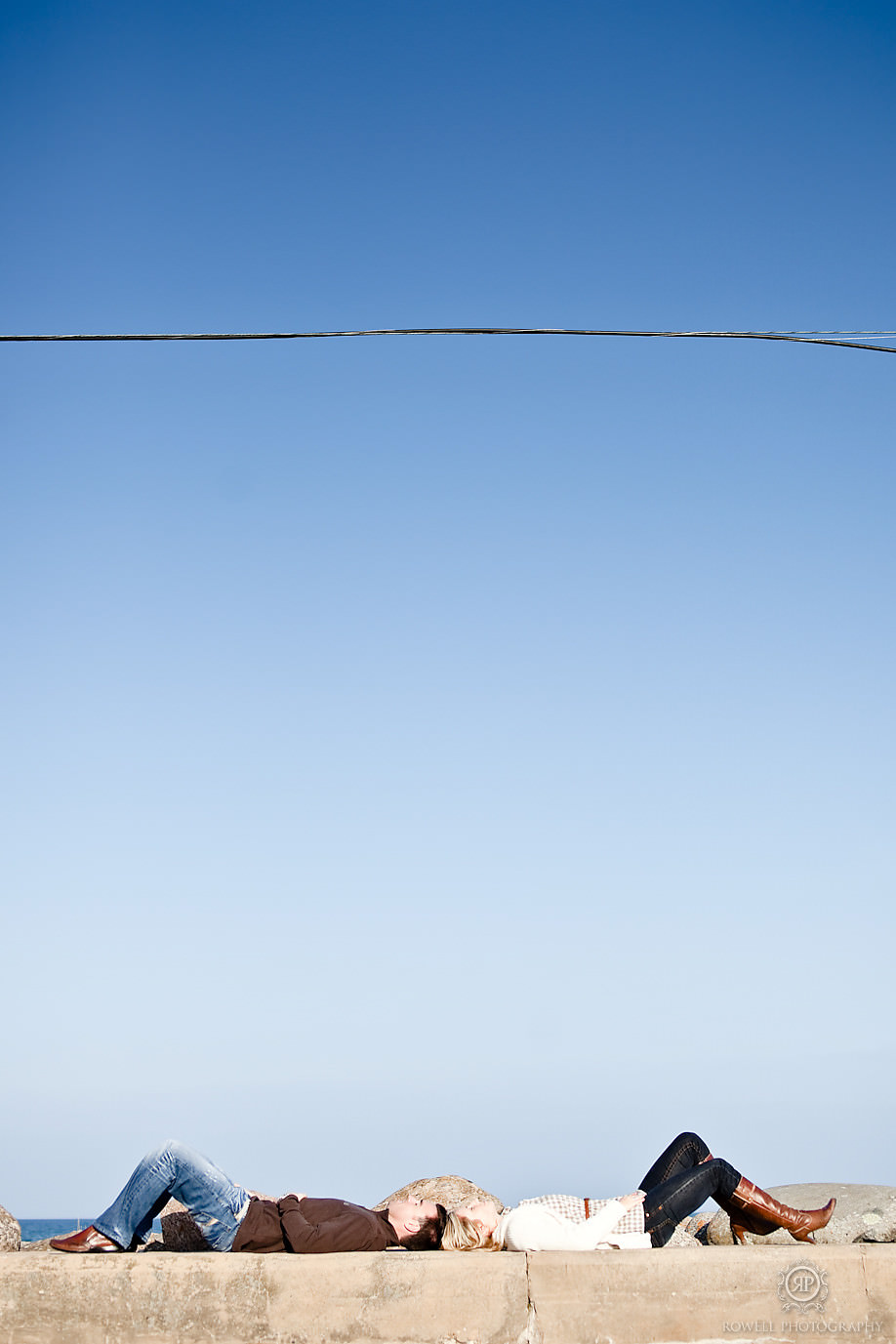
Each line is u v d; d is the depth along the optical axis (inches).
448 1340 193.6
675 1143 247.6
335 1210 218.2
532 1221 211.2
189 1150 213.0
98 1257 199.6
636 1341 193.6
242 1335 194.1
